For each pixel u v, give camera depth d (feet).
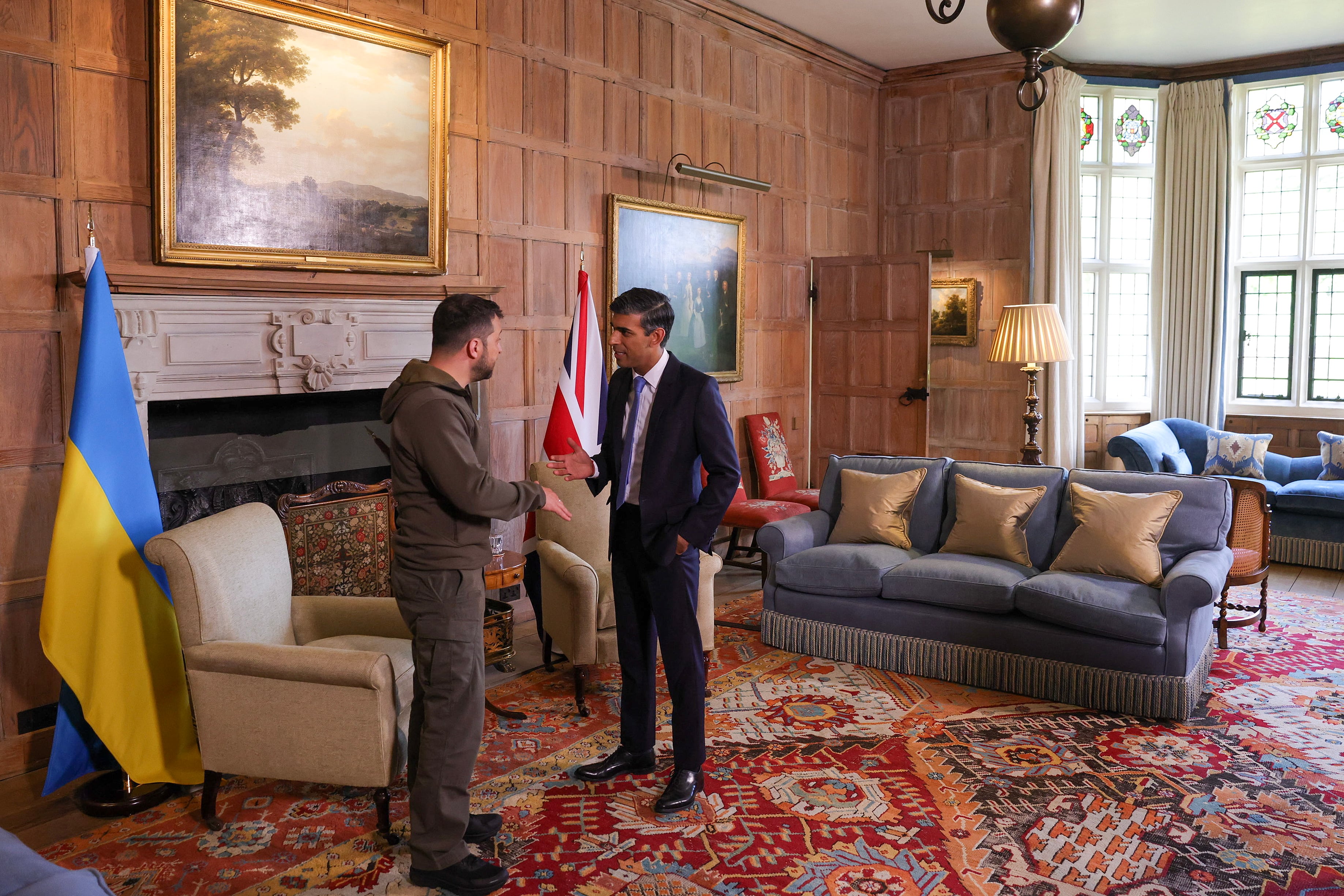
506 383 16.48
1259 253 26.20
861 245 26.12
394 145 13.99
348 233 13.52
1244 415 26.04
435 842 8.27
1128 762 10.98
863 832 9.39
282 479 13.79
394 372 14.16
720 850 9.05
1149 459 22.45
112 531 10.07
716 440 9.39
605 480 10.61
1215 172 25.31
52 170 10.82
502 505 8.22
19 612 10.86
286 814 9.84
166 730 10.31
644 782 10.46
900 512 15.42
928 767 10.87
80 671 9.97
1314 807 9.87
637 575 10.20
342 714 8.94
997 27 7.72
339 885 8.48
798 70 23.21
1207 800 10.05
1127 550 13.25
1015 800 10.06
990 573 13.48
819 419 24.53
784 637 15.08
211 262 11.97
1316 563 20.93
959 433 26.23
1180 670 12.05
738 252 21.30
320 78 13.03
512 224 16.37
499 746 11.39
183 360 11.64
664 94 19.39
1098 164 26.25
